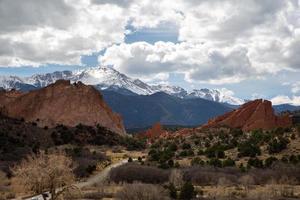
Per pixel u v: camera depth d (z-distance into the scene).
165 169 101.06
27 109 194.88
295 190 81.38
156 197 70.75
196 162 108.81
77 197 66.75
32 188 49.34
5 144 123.44
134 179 95.56
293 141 127.25
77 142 159.75
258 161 102.81
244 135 157.38
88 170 103.56
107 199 70.62
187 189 73.69
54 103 199.25
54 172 47.62
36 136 150.75
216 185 89.94
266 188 82.62
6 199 62.78
